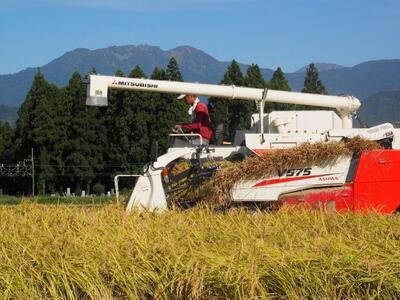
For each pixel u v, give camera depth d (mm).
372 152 9594
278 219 8016
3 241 7074
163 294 5766
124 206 10094
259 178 9727
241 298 5523
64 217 8875
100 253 6352
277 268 5773
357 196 9570
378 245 6250
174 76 51469
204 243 6625
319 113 11227
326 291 5609
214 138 12070
